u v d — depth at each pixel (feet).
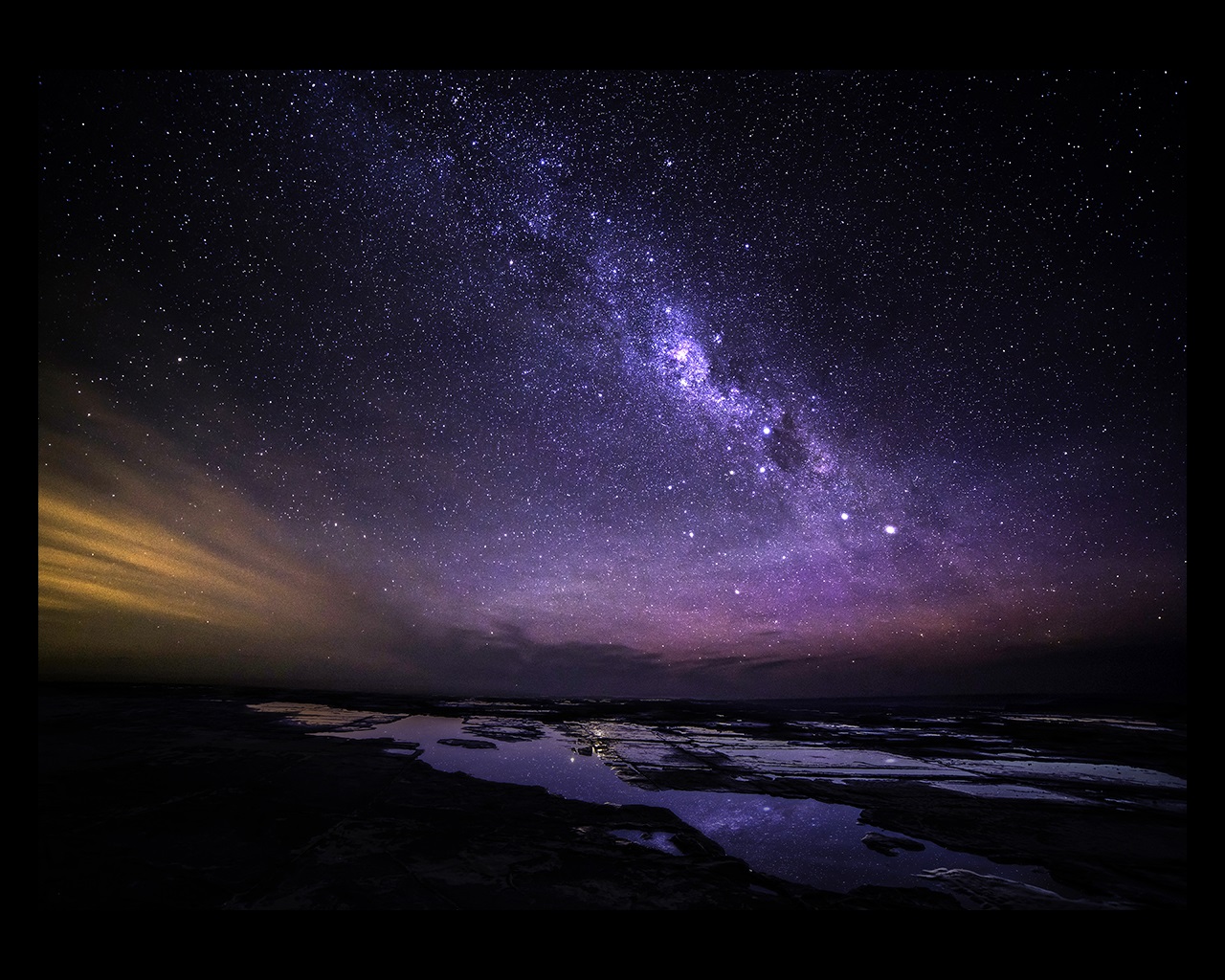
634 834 9.02
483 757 14.80
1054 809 11.50
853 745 19.71
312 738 16.12
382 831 8.50
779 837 9.27
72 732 14.82
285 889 6.55
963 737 22.12
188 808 9.07
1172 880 7.89
